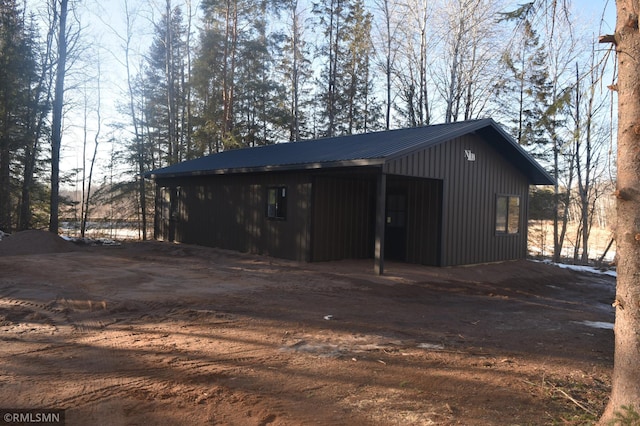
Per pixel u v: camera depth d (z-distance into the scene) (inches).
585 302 418.6
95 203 1186.0
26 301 301.0
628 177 127.3
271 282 402.0
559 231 1551.4
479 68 868.0
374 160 415.2
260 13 1037.8
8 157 936.9
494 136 548.7
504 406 160.4
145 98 1228.5
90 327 248.4
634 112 125.8
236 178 612.1
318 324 270.5
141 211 1153.4
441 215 510.6
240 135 1056.2
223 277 418.9
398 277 439.2
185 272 440.8
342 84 1216.8
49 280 378.3
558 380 191.6
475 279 475.5
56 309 283.7
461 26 778.8
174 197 747.4
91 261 503.8
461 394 170.6
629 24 127.5
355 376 185.5
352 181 552.7
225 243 627.5
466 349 233.5
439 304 359.6
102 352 205.3
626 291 127.8
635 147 126.0
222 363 195.8
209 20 1048.2
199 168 645.3
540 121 196.4
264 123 1179.9
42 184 1078.4
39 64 968.3
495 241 578.6
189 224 701.3
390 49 1024.2
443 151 504.7
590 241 1417.3
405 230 553.0
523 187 620.4
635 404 124.2
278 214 553.6
